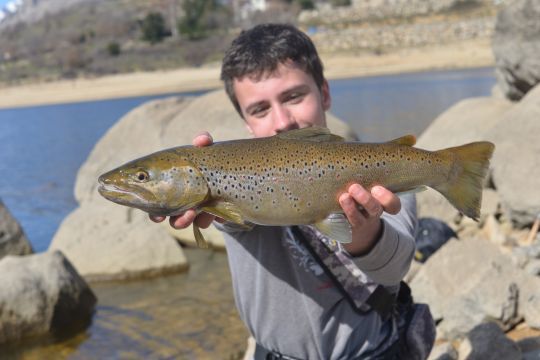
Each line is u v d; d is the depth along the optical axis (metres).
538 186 1.64
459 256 1.32
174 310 1.80
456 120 2.30
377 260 0.68
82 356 1.58
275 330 0.78
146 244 2.14
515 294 1.21
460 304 1.21
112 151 3.02
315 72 0.82
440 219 1.80
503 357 1.07
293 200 0.65
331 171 0.65
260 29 0.83
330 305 0.75
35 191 3.72
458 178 0.68
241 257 0.78
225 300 1.85
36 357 1.60
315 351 0.77
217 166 0.66
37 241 2.73
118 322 1.75
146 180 0.65
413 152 0.67
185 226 0.66
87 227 2.25
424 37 13.25
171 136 2.79
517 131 1.76
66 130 6.75
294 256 0.75
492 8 14.82
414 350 0.79
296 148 0.66
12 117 8.99
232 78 0.81
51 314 1.69
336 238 0.64
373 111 5.82
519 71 2.20
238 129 2.62
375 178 0.66
